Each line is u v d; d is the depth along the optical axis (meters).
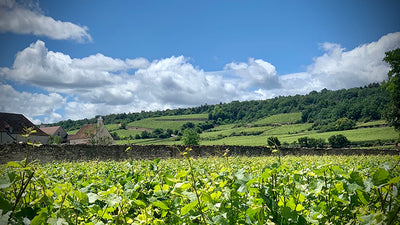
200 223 3.33
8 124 57.28
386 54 38.53
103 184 5.48
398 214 2.52
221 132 131.75
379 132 84.12
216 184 3.90
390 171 3.02
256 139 104.38
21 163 2.95
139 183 4.75
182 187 2.91
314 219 3.44
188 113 181.75
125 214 3.60
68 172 8.17
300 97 169.00
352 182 3.29
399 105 39.12
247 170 5.70
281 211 3.15
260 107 170.12
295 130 117.06
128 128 144.50
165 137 119.94
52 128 89.81
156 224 3.27
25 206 2.98
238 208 3.29
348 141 73.94
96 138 73.94
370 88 144.25
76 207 3.17
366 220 2.60
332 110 123.44
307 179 4.77
